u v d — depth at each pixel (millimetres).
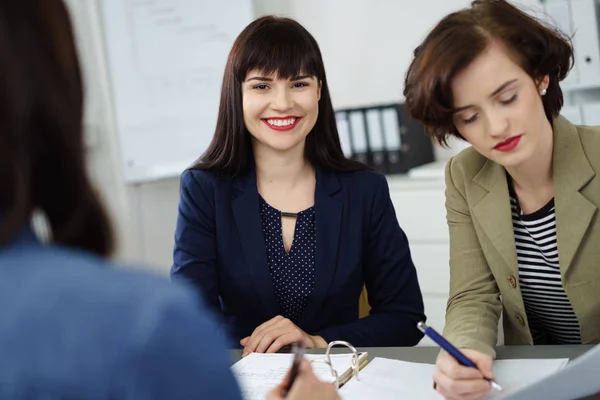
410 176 3496
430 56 1287
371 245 1894
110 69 3688
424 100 1309
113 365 485
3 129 509
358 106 4035
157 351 493
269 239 1854
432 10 3854
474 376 1173
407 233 3438
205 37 3775
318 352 1506
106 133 3734
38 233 561
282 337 1597
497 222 1495
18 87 513
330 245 1833
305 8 4133
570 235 1414
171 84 3760
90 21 3691
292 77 1792
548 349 1369
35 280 509
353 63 4062
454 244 1598
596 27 3137
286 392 903
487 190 1521
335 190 1883
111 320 497
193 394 503
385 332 1785
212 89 3801
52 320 494
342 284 1823
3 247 521
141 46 3705
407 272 1893
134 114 3723
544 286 1502
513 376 1242
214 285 1849
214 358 522
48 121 538
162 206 3955
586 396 979
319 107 1902
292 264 1840
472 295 1541
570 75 3217
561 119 1452
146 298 513
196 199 1877
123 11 3678
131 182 3740
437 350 1448
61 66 547
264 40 1792
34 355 486
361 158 3670
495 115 1274
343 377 1309
